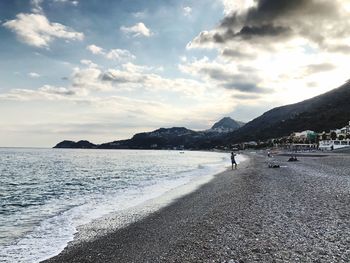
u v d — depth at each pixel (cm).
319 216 1488
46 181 4694
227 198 2322
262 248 1097
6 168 7688
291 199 2005
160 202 2425
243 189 2722
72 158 14938
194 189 3130
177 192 2975
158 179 4544
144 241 1363
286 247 1085
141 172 6153
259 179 3406
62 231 1603
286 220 1457
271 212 1658
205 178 4284
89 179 4881
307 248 1058
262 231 1309
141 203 2420
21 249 1315
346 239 1121
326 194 2100
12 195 3266
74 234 1540
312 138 18775
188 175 5050
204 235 1345
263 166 5738
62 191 3500
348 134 15450
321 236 1175
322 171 3884
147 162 10888
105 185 3984
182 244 1253
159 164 9431
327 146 12531
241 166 6450
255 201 2042
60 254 1241
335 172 3681
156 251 1202
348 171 3741
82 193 3266
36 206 2533
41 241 1430
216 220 1606
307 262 940
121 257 1171
